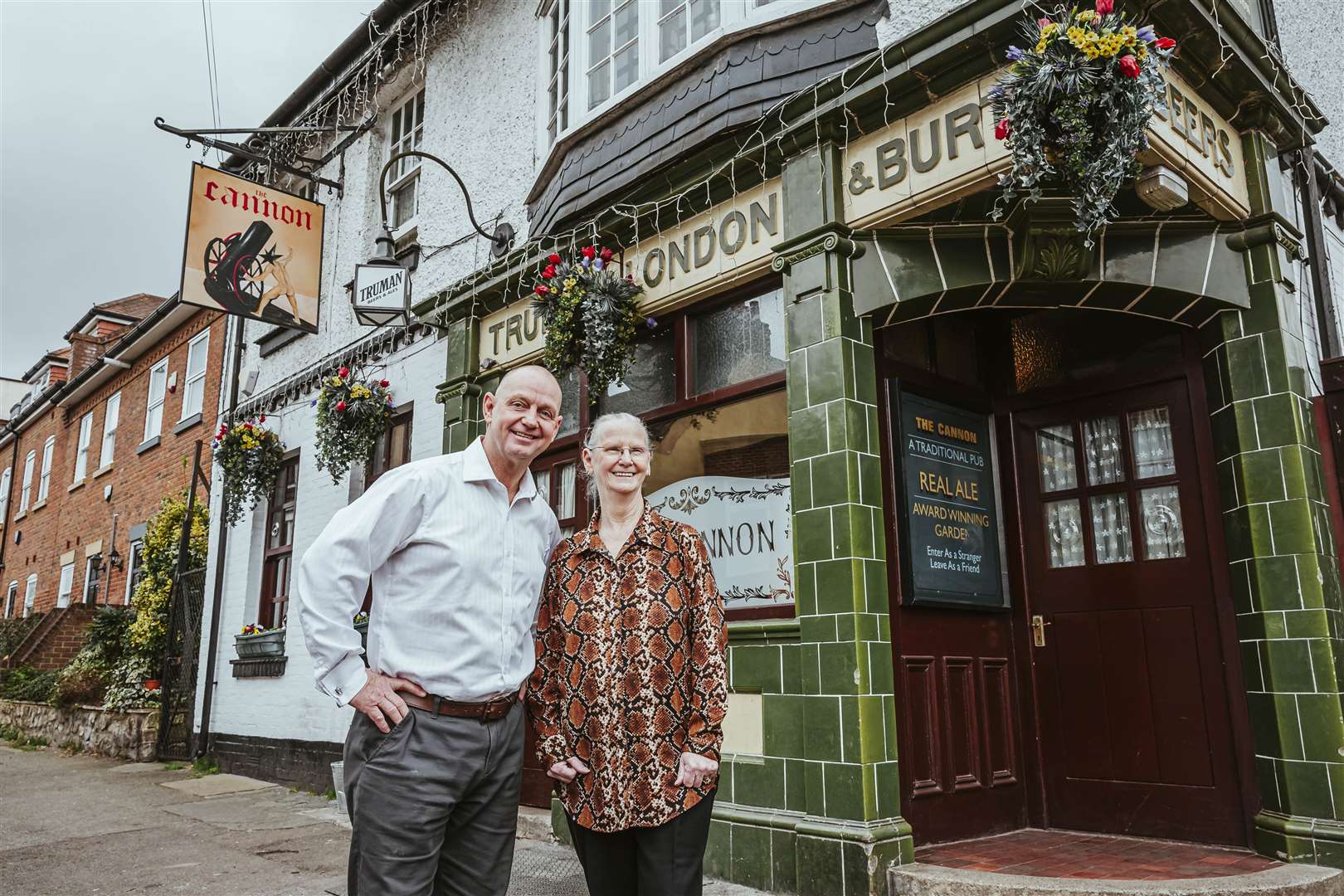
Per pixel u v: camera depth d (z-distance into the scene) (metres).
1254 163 4.33
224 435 9.01
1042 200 3.88
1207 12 3.89
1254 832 4.01
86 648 12.75
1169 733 4.41
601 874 2.59
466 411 6.77
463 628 2.38
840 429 4.19
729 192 5.00
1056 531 4.97
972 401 5.11
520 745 2.53
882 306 4.32
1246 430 4.16
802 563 4.23
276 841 5.69
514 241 7.08
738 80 4.99
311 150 10.05
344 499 8.10
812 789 4.03
